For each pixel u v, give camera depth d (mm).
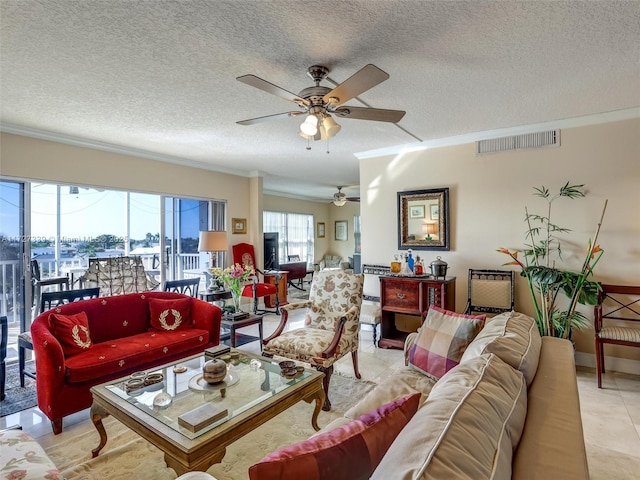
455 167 4172
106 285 4074
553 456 884
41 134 3785
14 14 1789
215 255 5844
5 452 1483
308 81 2623
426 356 2148
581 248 3496
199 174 5547
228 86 2695
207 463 1536
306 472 835
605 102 3062
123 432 2381
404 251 4523
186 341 3137
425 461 711
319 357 2654
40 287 3963
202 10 1787
